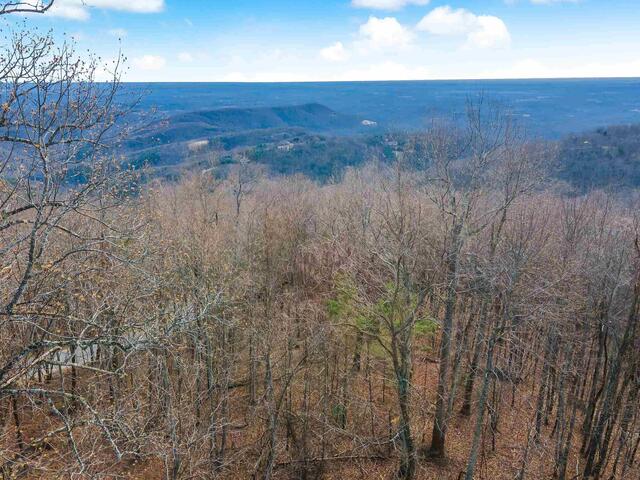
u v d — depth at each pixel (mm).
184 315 13250
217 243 21656
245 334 21188
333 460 21078
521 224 17438
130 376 18938
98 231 14312
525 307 16609
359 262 19562
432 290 19797
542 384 20688
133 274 13906
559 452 19359
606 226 23219
